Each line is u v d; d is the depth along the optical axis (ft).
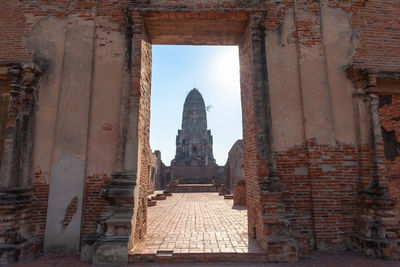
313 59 19.63
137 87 18.08
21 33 20.10
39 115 18.90
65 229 17.51
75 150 18.34
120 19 20.10
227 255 15.35
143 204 19.30
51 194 17.84
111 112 18.95
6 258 15.11
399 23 21.25
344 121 19.19
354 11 20.89
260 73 18.49
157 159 104.53
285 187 18.04
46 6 20.48
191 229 22.38
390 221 16.53
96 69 19.47
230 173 97.50
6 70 18.70
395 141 24.53
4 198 16.51
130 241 15.64
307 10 20.34
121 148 17.76
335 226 17.80
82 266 14.74
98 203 18.02
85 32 19.77
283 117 18.98
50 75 19.43
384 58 20.44
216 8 19.20
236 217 29.53
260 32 19.26
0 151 21.72
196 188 82.02
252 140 18.71
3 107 22.40
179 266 14.60
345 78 19.76
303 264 14.93
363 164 18.38
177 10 18.51
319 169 18.31
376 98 18.80
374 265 14.71
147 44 20.98
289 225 16.19
